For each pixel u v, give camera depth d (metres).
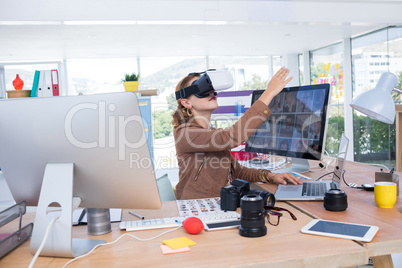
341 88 7.16
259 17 5.12
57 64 7.84
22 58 7.48
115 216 1.28
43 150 1.01
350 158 6.86
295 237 0.99
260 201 1.02
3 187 3.20
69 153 0.99
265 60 8.76
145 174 0.99
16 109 0.99
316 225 1.06
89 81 8.00
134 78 4.57
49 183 0.99
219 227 1.09
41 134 0.99
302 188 1.53
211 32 5.83
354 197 1.41
